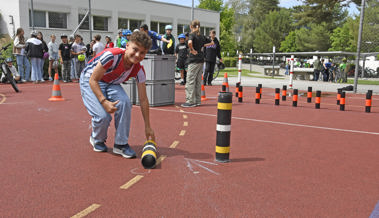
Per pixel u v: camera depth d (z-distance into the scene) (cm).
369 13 2289
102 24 2802
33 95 980
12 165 369
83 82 391
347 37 5975
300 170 365
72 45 1494
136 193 295
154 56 795
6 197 284
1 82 1352
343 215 259
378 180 338
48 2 2403
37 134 513
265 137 519
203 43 812
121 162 383
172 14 3378
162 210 262
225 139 385
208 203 277
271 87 1501
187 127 584
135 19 3062
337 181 333
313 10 4569
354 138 522
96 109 388
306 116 727
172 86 860
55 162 380
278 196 294
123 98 388
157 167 367
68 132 529
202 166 372
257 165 379
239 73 1466
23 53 1356
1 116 654
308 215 258
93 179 328
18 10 2269
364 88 1544
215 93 1180
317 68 2309
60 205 269
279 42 8350
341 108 830
